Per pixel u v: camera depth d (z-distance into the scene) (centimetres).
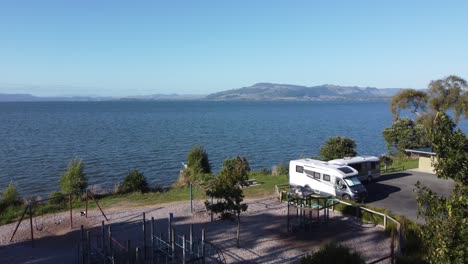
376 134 8919
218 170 4684
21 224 2222
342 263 1345
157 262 1619
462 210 704
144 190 3186
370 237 1919
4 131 9106
